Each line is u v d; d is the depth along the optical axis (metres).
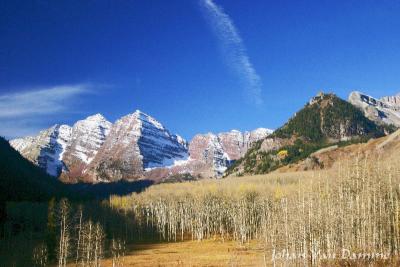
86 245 141.38
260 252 151.75
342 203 127.75
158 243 196.38
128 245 188.62
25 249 152.50
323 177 181.12
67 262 142.62
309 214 123.12
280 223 140.12
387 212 120.50
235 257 142.50
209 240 197.50
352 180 139.62
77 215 179.12
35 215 197.38
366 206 125.94
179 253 160.00
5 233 173.50
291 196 170.12
